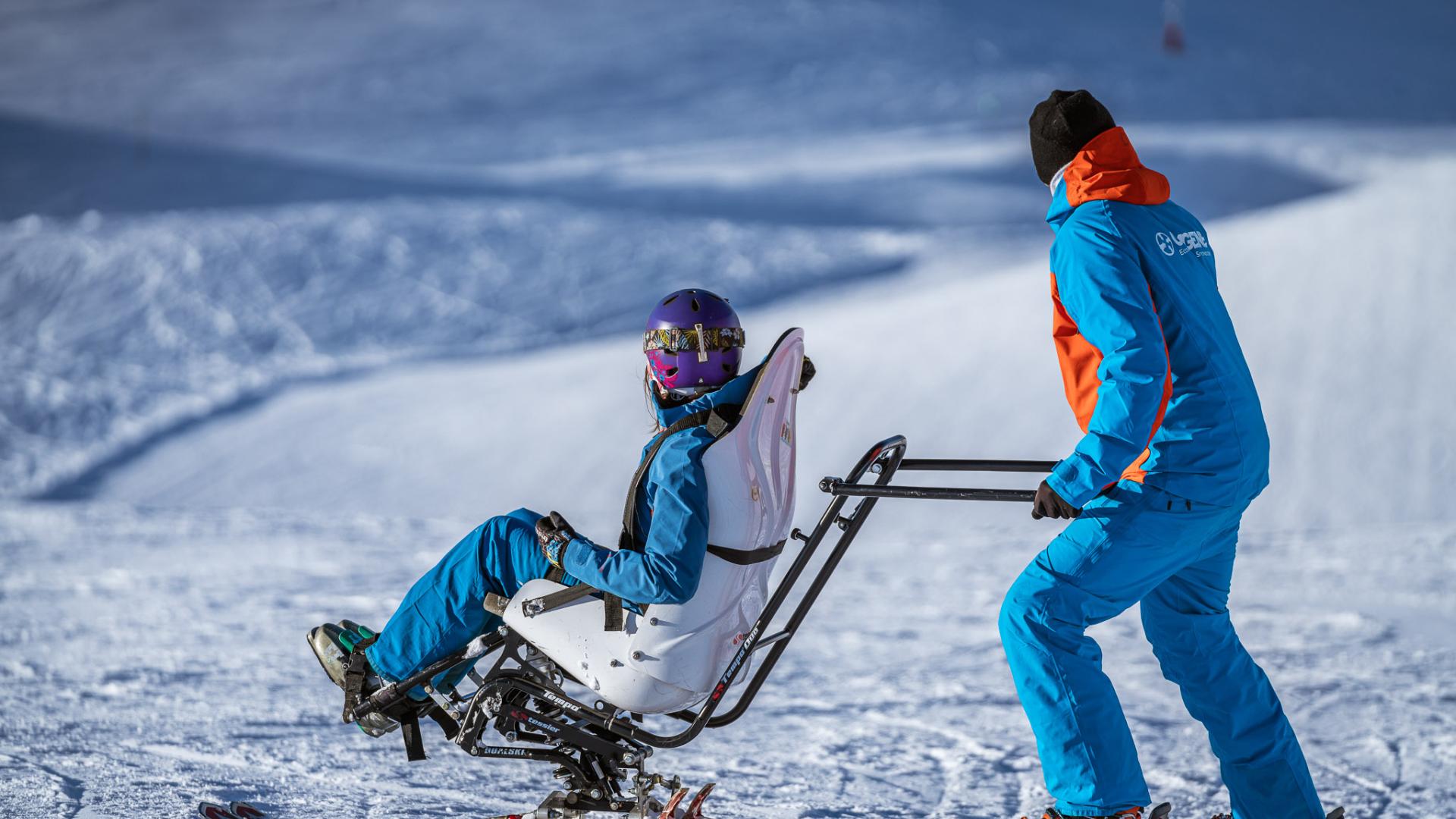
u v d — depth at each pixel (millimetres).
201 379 93750
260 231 130250
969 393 66250
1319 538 32750
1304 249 73125
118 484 72375
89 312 108438
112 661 18344
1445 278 65938
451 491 66062
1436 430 52375
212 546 35688
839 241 142375
